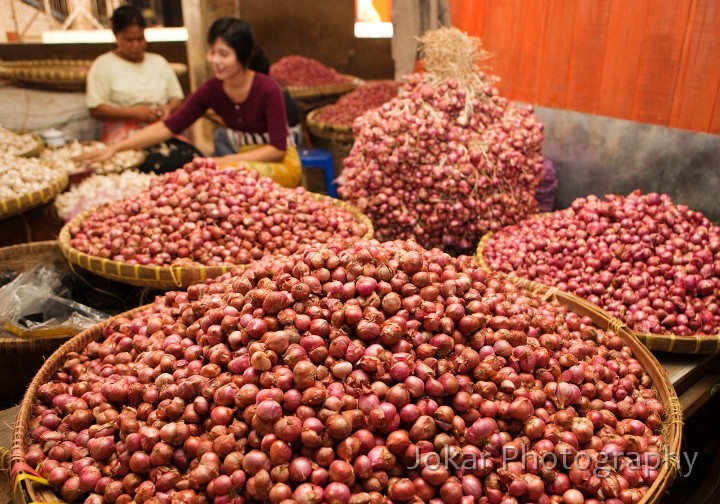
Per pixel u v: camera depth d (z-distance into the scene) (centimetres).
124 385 145
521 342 147
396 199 272
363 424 122
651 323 204
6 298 225
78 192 345
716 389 209
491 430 127
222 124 452
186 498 119
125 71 475
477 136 273
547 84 350
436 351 137
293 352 129
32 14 520
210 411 133
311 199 267
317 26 674
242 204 245
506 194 271
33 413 156
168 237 235
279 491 113
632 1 296
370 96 534
